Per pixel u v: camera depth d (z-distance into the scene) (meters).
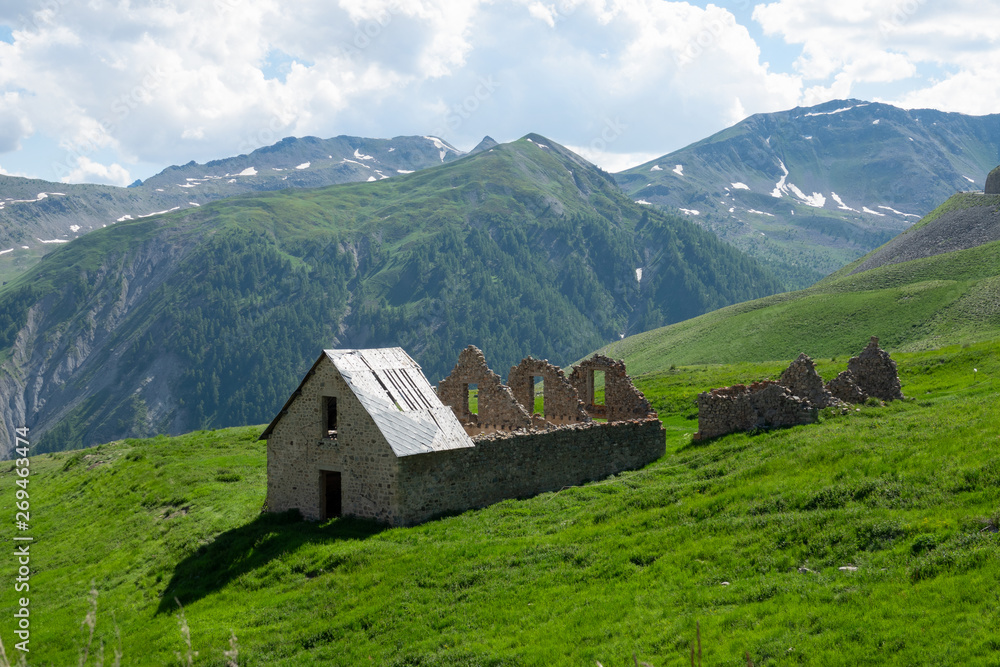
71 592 38.72
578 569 26.75
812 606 20.23
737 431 41.47
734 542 25.42
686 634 20.42
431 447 35.72
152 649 27.95
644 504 31.91
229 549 36.53
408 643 24.14
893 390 48.00
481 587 26.94
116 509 51.31
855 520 24.20
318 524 37.31
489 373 53.28
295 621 27.62
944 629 17.56
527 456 39.50
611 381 56.06
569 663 20.47
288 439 40.25
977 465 25.14
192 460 58.72
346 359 38.59
